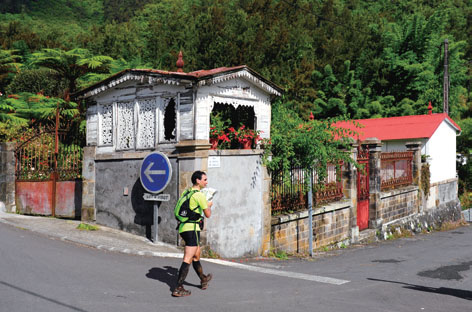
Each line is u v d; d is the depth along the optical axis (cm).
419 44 3822
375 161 1519
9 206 1086
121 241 853
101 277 616
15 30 5119
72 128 1186
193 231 572
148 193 888
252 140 973
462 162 2995
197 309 511
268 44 3359
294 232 1096
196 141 823
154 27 3859
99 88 962
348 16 4938
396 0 6469
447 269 951
